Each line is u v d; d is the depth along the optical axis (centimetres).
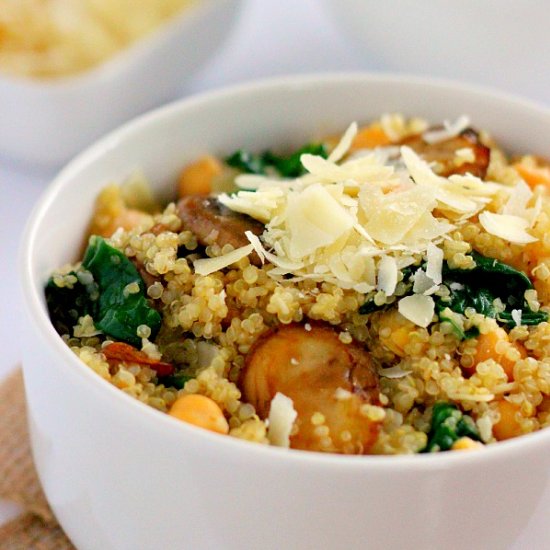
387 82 41
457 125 40
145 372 34
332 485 30
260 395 34
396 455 32
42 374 33
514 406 34
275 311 34
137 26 49
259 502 31
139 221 38
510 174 39
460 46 47
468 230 36
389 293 34
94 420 32
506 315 35
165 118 40
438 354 34
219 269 35
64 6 49
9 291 43
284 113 42
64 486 34
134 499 32
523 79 48
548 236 36
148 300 35
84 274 36
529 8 45
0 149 47
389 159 39
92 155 38
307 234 35
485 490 31
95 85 45
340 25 50
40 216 36
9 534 36
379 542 31
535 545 33
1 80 45
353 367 34
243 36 53
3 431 38
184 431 31
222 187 40
